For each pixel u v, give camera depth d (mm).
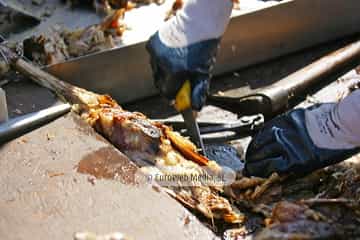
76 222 2814
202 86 3488
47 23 4352
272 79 4535
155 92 4309
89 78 4027
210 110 4129
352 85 4258
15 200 2922
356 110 3107
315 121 3238
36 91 3666
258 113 3939
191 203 3057
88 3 4543
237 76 4555
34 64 3918
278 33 4609
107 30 4219
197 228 2799
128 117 3371
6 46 3951
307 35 4762
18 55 3871
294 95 4066
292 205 2885
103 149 3211
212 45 3533
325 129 3189
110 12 4426
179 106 3510
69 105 3488
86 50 4062
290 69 4648
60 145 3240
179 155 3303
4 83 3738
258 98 3920
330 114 3213
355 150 3180
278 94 3934
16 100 3582
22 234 2762
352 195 3105
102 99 3570
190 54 3447
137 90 4230
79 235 2498
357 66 4480
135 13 4508
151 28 4332
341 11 4801
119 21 4281
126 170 3088
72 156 3170
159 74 3574
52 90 3660
